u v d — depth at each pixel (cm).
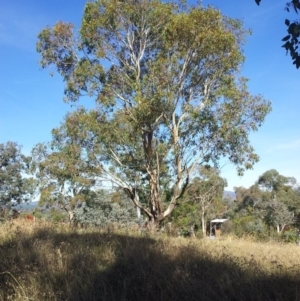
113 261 601
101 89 1767
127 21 1775
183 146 1764
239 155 1733
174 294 475
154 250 677
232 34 1644
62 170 1955
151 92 1673
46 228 952
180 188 1861
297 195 5256
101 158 1848
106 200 3033
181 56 1661
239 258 641
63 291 494
